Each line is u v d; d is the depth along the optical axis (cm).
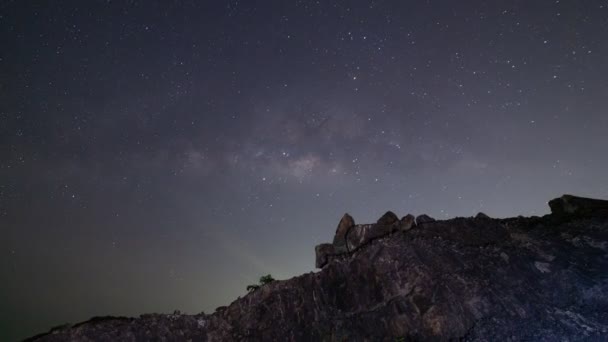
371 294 1877
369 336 1753
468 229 2130
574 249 1931
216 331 1856
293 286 1972
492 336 1633
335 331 1806
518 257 1936
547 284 1798
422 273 1867
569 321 1636
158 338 1750
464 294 1777
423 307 1756
